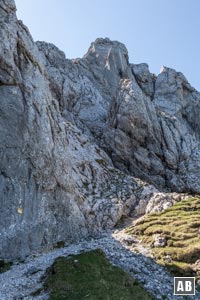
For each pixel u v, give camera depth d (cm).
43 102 6644
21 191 5659
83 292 3691
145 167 9719
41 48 13388
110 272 4431
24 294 3856
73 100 12175
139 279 4459
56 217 6150
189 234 5875
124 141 9981
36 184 5956
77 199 7019
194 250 5216
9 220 5341
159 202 7769
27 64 6569
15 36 6431
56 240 5919
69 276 4100
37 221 5725
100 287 3844
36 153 6072
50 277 4128
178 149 10312
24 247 5328
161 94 14138
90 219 6988
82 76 13575
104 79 14512
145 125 10056
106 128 10681
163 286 4338
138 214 7650
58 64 13238
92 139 10519
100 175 8494
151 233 6209
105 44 15938
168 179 9656
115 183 8456
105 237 6425
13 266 4916
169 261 5103
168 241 5722
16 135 5850
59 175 6575
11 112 5916
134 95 10338
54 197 6281
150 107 10650
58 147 6869
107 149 10156
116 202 7638
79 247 5628
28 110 6153
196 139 11875
